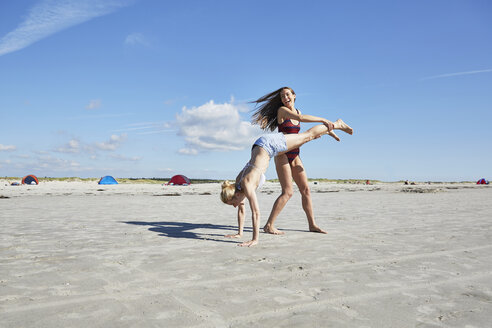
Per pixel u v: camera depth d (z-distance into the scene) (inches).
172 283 106.6
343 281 108.5
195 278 112.0
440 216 286.7
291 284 105.3
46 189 893.2
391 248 160.4
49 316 80.8
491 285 105.3
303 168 208.1
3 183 1314.0
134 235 195.3
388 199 508.1
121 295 95.7
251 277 113.0
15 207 376.2
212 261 135.0
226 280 109.7
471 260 137.2
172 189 944.9
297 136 199.5
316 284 105.3
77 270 122.2
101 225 236.1
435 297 93.9
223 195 182.7
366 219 267.9
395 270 121.9
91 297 94.0
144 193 713.6
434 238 185.9
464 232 205.3
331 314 81.5
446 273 118.2
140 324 75.9
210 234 200.7
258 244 170.2
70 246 164.4
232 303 89.0
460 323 76.6
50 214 305.3
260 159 183.2
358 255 145.9
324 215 295.9
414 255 145.9
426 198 532.4
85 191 796.6
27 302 90.4
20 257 142.3
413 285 104.6
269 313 82.0
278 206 204.1
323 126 207.5
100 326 75.0
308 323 76.2
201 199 516.7
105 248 159.8
